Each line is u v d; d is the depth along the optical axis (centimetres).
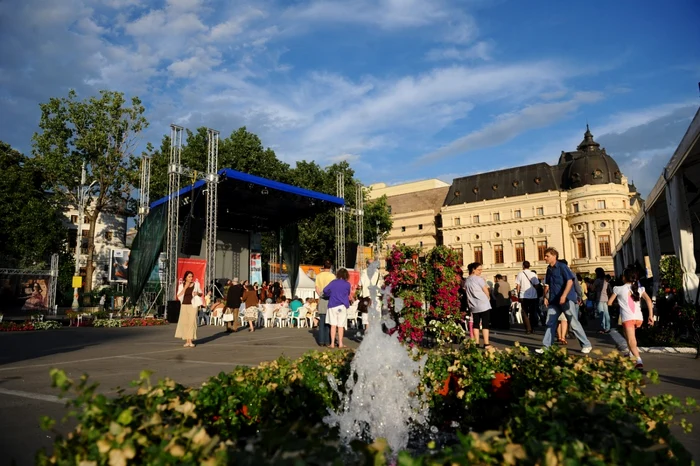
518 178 7338
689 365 775
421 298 951
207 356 984
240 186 2612
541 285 1387
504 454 189
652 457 194
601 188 6412
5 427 444
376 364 463
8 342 1412
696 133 1033
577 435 231
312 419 402
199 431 209
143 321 2216
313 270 3309
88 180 4194
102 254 4725
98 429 218
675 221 1232
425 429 438
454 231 7669
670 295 1154
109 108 4181
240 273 3534
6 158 4188
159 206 2602
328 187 4700
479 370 446
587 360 399
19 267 3812
